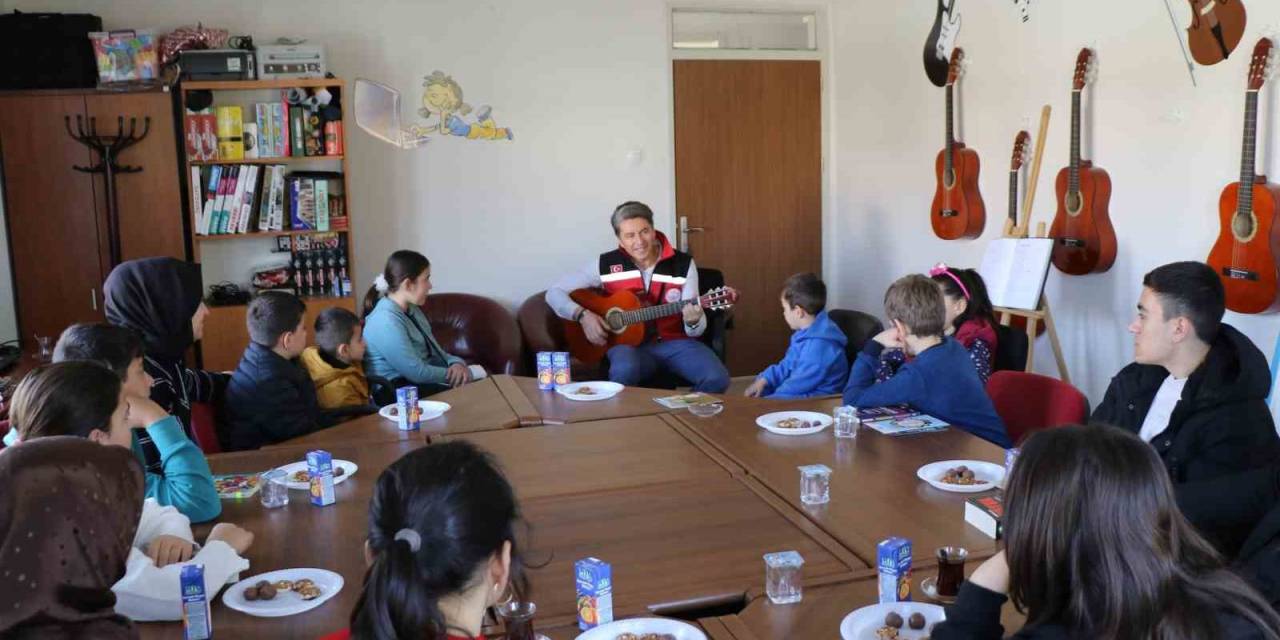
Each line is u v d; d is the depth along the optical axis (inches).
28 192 199.6
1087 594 44.8
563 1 233.8
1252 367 89.2
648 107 242.1
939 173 202.8
